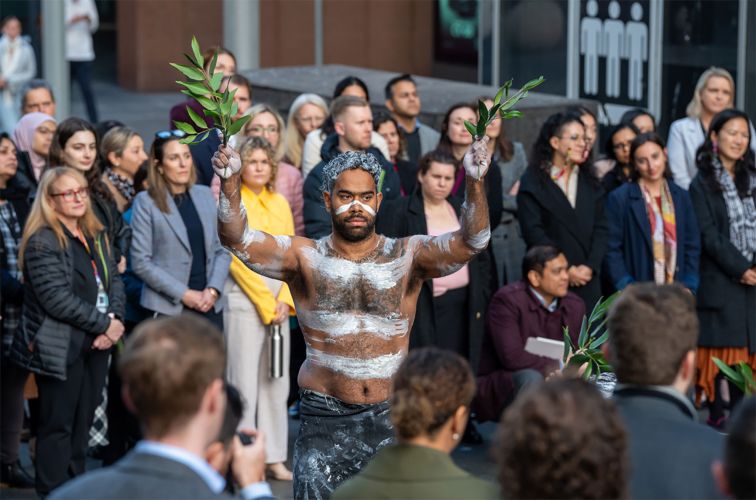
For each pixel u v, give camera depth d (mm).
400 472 5535
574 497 4684
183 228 11875
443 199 12742
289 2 33094
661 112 19766
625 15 20172
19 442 12023
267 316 12078
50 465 11117
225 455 5426
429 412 5562
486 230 8133
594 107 17516
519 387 12367
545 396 4789
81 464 11445
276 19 33094
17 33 25562
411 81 15680
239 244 8203
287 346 12445
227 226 8117
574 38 21125
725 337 13727
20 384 11852
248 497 5629
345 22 33406
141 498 4781
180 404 4863
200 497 4816
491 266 13398
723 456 5219
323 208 12695
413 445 5609
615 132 14586
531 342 12594
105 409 12039
